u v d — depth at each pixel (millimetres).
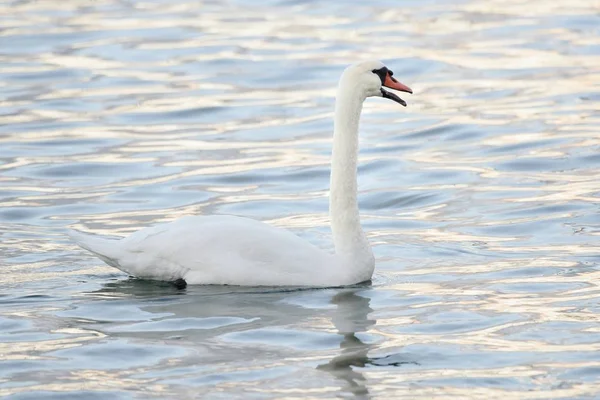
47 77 25578
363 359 10773
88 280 13406
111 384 10188
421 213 16844
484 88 24469
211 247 13039
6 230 15820
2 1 33594
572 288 12938
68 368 10578
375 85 13305
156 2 33625
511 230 15656
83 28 30172
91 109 23250
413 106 23422
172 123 22375
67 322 11859
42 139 21109
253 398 9867
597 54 26828
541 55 26938
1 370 10547
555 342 11148
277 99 24031
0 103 23562
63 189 18188
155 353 10953
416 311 12227
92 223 16266
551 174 18656
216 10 32562
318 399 9844
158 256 13094
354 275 13250
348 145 13344
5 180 18641
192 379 10289
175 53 27719
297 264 13094
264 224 13453
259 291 12883
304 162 19672
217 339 11336
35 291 12945
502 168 19109
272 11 32406
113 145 20812
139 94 24375
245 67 26453
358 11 32219
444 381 10211
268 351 10992
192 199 17641
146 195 17859
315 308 12336
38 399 9883
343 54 27312
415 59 26797
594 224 15766
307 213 16859
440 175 18828
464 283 13266
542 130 21156
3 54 27531
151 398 9875
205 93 24406
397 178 18812
